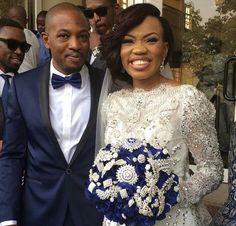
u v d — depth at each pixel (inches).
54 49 90.0
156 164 71.2
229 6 200.2
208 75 200.2
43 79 92.4
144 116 80.3
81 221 90.5
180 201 77.1
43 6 288.8
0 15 288.8
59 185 90.6
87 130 90.4
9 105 93.7
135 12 79.0
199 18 205.6
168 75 89.0
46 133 89.5
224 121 184.2
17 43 138.6
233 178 69.1
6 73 139.6
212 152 78.2
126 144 73.6
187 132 77.7
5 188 92.6
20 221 95.7
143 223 69.2
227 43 200.7
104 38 86.4
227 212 69.0
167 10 209.6
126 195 68.6
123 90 88.1
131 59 81.1
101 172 72.4
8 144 93.4
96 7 136.1
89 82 94.3
